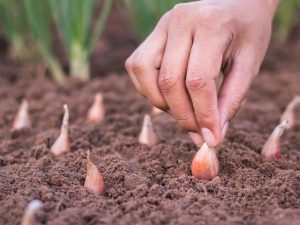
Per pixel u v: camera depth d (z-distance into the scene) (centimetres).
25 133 59
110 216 39
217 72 41
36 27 78
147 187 44
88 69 86
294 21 117
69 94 76
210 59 40
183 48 41
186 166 48
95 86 76
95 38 81
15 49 91
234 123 62
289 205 41
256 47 45
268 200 41
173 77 41
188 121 43
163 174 48
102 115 63
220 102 44
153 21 82
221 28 41
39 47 87
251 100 75
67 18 76
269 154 51
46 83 79
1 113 65
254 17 44
